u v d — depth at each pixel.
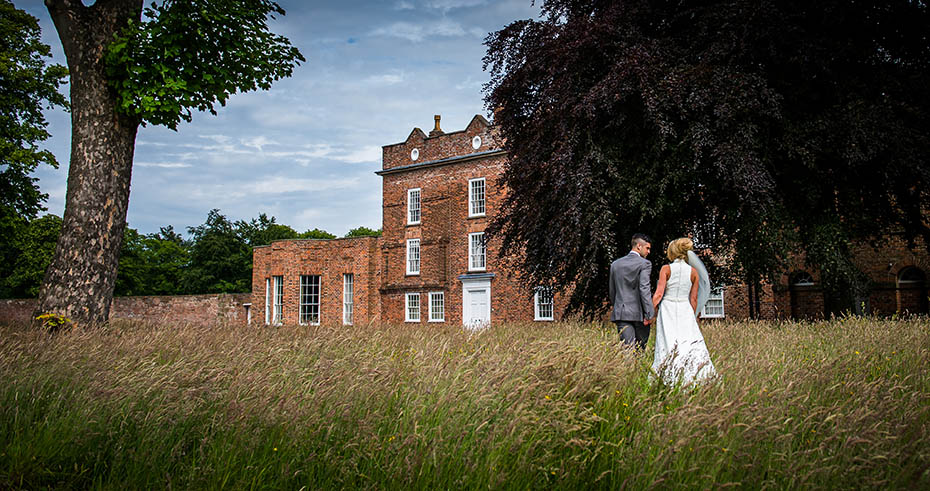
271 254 36.81
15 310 39.81
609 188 12.52
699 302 6.65
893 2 12.23
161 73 10.03
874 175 12.91
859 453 3.26
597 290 14.81
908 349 6.40
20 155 26.41
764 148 12.24
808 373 4.71
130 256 57.09
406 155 34.00
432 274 32.22
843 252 12.23
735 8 11.95
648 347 6.50
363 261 34.16
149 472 3.45
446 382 4.23
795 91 12.52
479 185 31.03
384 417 3.82
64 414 3.96
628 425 3.84
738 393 3.94
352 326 9.58
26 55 27.19
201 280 61.62
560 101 12.88
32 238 39.53
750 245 12.25
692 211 14.09
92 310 9.65
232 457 3.42
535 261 14.44
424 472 3.21
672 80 11.69
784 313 21.91
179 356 5.84
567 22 13.92
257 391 4.17
